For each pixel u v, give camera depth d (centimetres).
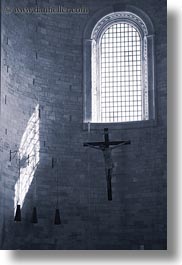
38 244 3262
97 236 3341
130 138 3428
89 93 3503
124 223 3341
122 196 3375
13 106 3250
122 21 3594
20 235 3209
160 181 3325
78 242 3328
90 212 3372
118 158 3422
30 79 3369
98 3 3569
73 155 3428
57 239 3312
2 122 3159
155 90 3431
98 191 3400
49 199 3344
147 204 3328
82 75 3516
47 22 3475
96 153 3438
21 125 3291
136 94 3544
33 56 3400
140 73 3553
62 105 3459
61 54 3497
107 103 3562
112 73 3584
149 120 3409
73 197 3381
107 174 3300
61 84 3472
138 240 3291
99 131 3456
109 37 3616
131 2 3534
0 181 3106
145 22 3509
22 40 3344
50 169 3378
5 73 3203
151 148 3381
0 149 3133
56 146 3409
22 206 3241
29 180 3291
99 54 3600
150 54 3475
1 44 3170
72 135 3450
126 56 3588
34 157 3331
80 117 3475
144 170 3372
